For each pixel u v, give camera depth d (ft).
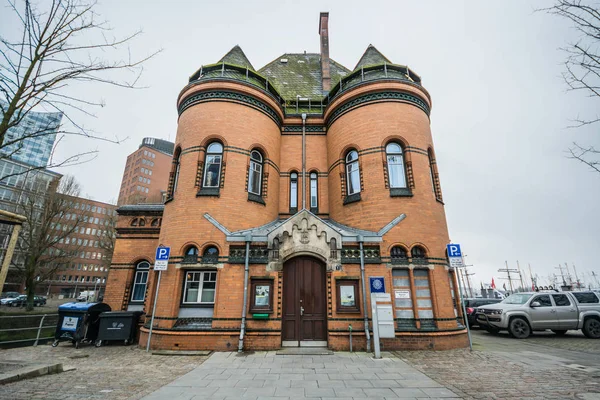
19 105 17.02
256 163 40.65
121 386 18.70
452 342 31.12
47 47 17.38
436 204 37.29
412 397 16.66
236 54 46.26
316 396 16.84
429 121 42.57
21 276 97.30
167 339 30.30
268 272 31.81
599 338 40.27
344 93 41.96
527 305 42.22
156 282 35.96
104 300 42.24
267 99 41.91
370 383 19.26
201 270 33.32
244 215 36.32
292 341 30.81
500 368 23.07
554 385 18.67
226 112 39.09
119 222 45.68
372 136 38.93
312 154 45.24
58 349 31.99
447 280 34.01
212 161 38.14
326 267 32.22
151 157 311.27
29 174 91.04
